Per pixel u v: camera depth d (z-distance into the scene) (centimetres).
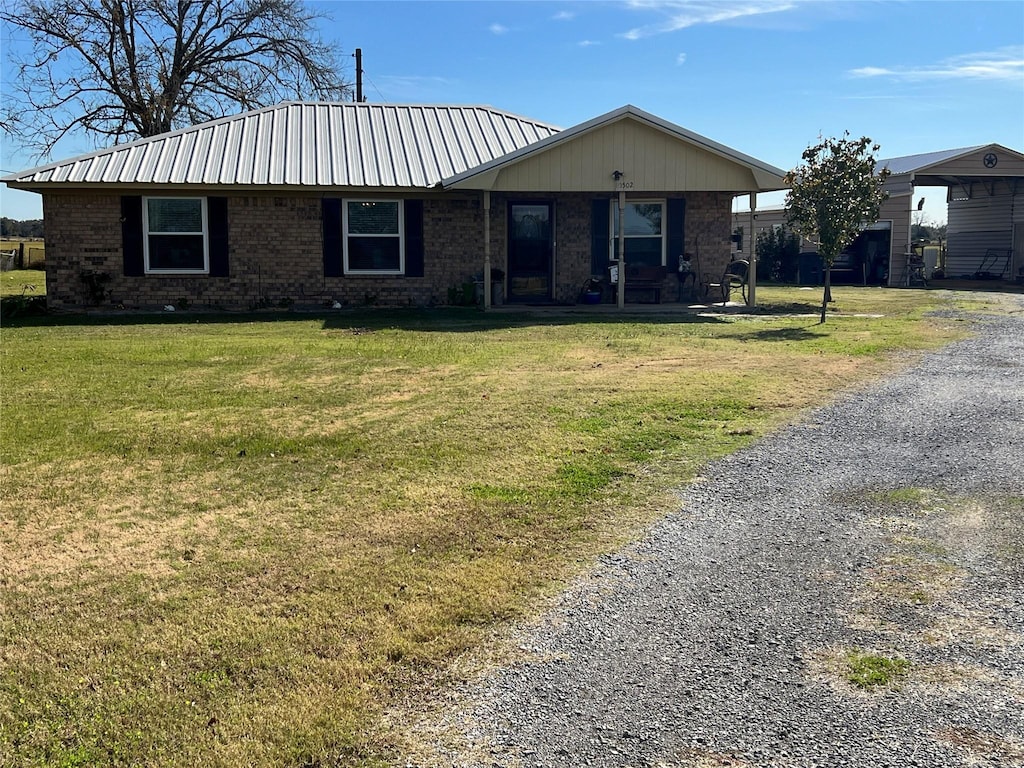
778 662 346
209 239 1742
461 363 1025
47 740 301
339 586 417
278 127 1927
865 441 661
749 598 402
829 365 996
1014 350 1112
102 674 341
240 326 1452
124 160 1728
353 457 630
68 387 883
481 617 386
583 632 372
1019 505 513
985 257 3166
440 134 1956
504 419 734
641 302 1900
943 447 638
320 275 1786
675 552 457
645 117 1631
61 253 1708
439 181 1728
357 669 343
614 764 284
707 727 304
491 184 1630
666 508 523
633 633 371
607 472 593
